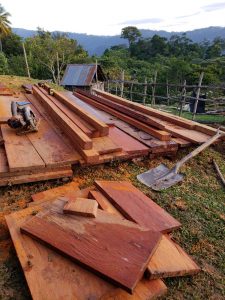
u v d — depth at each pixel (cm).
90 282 220
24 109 482
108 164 445
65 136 482
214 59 6088
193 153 476
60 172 386
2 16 4166
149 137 516
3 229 300
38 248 250
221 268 287
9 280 244
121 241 250
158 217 318
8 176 363
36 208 308
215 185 447
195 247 309
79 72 2086
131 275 216
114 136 511
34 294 210
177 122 625
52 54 3650
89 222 270
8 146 425
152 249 245
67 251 238
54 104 636
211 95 2008
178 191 410
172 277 261
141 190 396
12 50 4809
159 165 465
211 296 255
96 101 786
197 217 358
